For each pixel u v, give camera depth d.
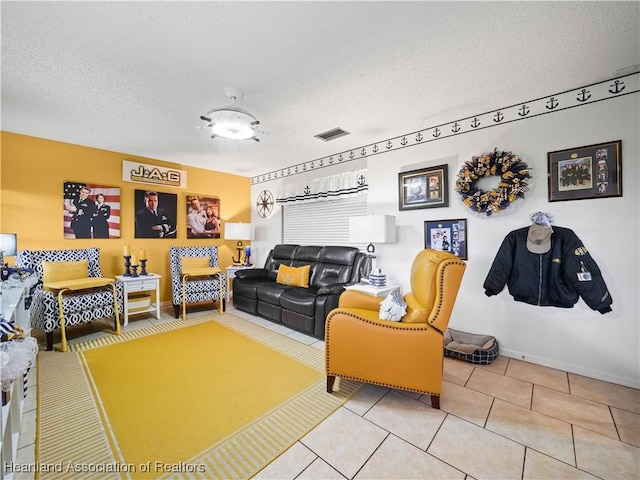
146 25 1.61
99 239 3.84
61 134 3.31
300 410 1.87
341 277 3.71
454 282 1.84
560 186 2.41
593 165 2.27
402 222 3.38
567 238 2.36
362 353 1.97
